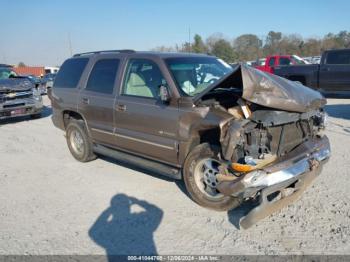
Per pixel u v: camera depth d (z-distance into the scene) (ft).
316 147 12.61
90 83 18.02
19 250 10.66
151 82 14.52
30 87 35.83
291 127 12.25
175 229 11.57
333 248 10.11
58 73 20.88
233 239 10.82
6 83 33.88
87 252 10.44
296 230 11.16
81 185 16.03
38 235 11.54
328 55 40.47
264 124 11.12
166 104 13.55
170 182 15.84
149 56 14.87
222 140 11.26
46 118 38.60
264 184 10.59
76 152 19.94
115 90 16.19
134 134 15.26
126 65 15.93
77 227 12.00
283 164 11.13
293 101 11.18
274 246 10.34
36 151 22.88
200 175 12.80
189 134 12.73
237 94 13.19
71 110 19.15
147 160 15.61
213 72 15.33
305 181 12.35
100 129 17.34
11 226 12.24
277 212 12.41
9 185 16.42
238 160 11.21
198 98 12.52
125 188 15.37
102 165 18.95
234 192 10.82
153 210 13.03
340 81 39.70
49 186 16.10
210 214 12.51
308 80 42.63
